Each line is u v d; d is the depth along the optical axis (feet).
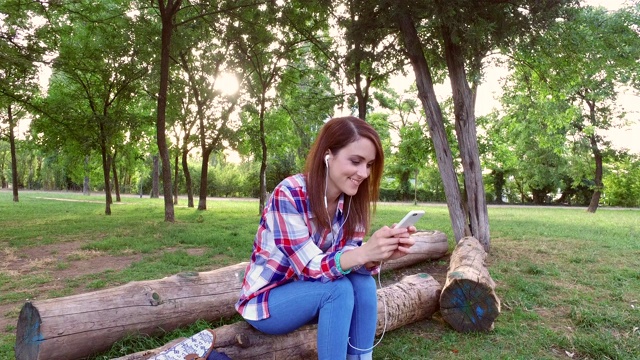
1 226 42.34
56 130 54.95
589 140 73.97
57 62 47.01
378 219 51.80
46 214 57.98
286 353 8.66
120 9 53.21
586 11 28.89
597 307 15.53
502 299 16.57
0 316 14.58
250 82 60.70
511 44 24.38
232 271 13.57
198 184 155.63
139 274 20.51
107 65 53.98
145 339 10.94
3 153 199.72
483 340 12.26
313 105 62.85
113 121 55.21
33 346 9.41
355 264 6.40
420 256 23.50
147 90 60.23
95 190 193.67
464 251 18.92
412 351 11.32
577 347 11.73
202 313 12.24
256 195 150.00
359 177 6.88
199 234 34.76
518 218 59.31
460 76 26.55
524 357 11.10
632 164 76.79
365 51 27.94
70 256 25.55
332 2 30.78
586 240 33.32
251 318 7.16
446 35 26.27
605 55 28.81
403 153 52.90
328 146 6.89
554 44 28.25
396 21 25.63
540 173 118.11
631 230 41.55
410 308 12.91
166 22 46.19
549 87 33.78
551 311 15.30
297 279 7.11
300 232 6.72
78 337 9.71
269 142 74.90
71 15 49.65
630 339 12.28
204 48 61.46
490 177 133.69
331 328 6.55
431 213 66.28
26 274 21.13
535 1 22.58
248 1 46.68
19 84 47.24
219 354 7.39
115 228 40.04
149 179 166.09
